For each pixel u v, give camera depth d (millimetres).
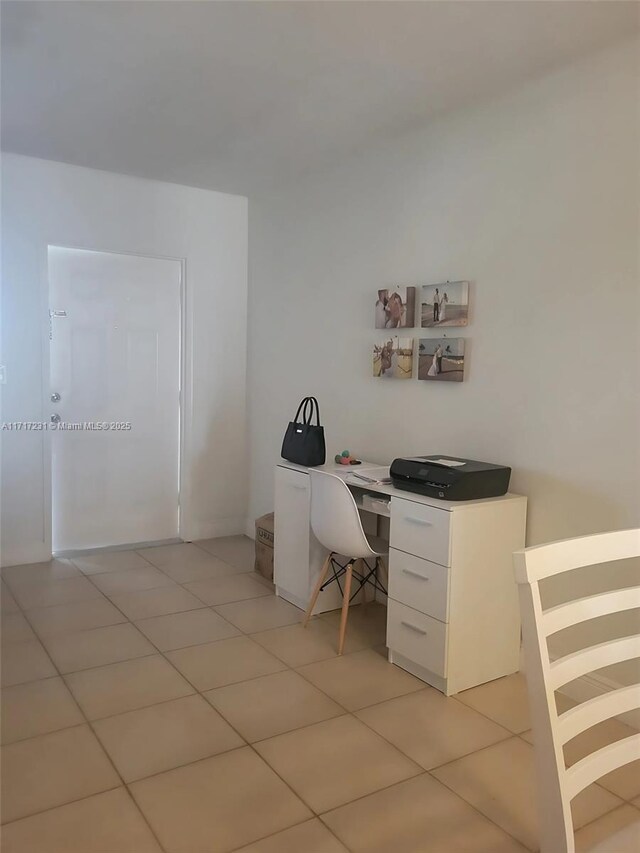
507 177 2938
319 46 2559
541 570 1172
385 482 3146
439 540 2682
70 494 4387
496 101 2973
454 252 3211
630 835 1220
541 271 2805
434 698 2689
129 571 4098
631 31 2410
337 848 1865
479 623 2768
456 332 3207
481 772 2217
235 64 2719
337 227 3969
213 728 2430
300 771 2197
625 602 1308
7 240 3969
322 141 3604
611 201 2541
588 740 2436
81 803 2010
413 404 3475
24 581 3877
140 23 2414
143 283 4488
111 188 4262
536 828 1961
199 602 3633
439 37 2473
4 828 1894
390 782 2154
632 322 2490
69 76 2857
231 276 4797
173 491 4762
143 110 3217
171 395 4680
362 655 3061
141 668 2861
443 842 1899
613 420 2564
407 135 3449
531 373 2859
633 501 2514
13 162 3941
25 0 2266
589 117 2604
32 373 4117
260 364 4754
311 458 3525
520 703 2660
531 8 2262
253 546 4707
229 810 2004
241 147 3725
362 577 3678
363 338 3805
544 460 2820
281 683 2775
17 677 2756
